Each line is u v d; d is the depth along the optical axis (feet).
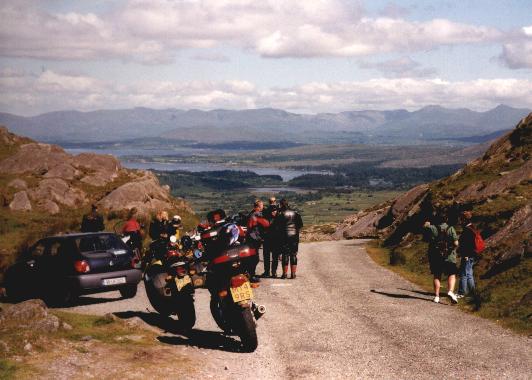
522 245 48.21
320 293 46.42
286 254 55.42
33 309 28.68
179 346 28.12
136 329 30.94
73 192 116.57
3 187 112.88
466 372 24.34
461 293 43.98
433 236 42.86
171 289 31.68
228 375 23.56
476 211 71.72
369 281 53.67
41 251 45.27
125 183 127.44
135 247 57.82
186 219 118.21
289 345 29.22
